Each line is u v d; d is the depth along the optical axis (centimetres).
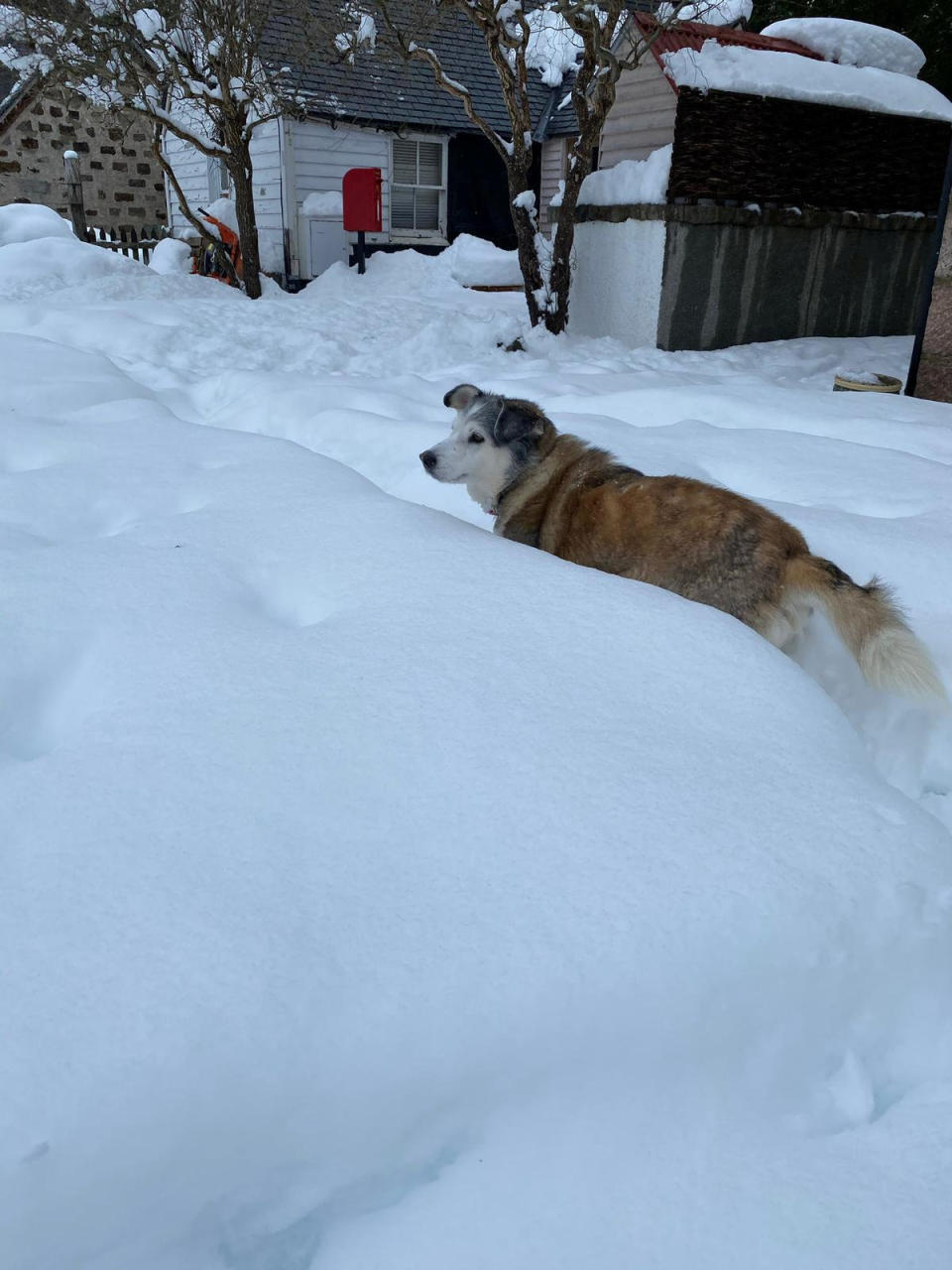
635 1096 142
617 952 151
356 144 1583
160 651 245
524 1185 132
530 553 315
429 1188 134
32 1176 117
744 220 978
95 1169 120
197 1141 126
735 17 1152
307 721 211
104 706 221
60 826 177
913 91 1063
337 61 1324
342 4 1273
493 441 365
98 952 147
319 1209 133
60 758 200
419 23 1135
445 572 292
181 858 168
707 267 985
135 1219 123
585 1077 142
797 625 293
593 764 196
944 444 522
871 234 1088
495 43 918
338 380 730
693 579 302
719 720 218
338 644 247
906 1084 156
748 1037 152
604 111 918
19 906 157
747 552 293
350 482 394
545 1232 126
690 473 468
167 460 442
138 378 776
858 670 307
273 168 1550
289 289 1594
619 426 564
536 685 227
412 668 233
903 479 448
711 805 186
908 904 169
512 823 178
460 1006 141
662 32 887
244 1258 127
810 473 461
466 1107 138
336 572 298
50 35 1134
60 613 266
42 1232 117
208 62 1203
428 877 165
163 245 1591
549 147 1825
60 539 354
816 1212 128
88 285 1188
